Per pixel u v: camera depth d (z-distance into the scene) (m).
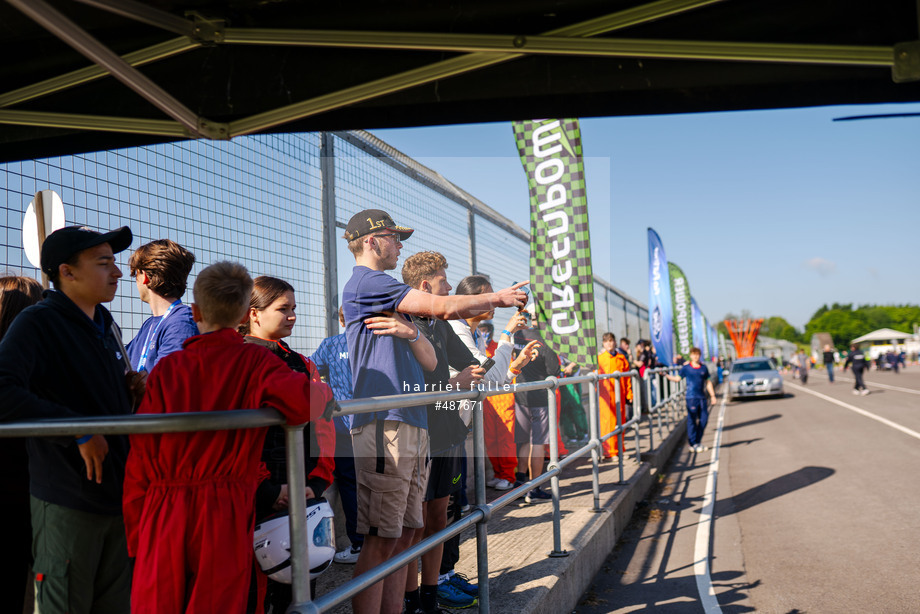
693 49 2.01
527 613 3.15
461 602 3.29
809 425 13.33
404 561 2.15
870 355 71.38
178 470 1.76
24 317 2.13
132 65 2.15
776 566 4.80
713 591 4.32
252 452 1.83
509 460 5.79
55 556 2.14
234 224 3.88
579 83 2.16
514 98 2.21
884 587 4.22
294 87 2.24
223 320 1.94
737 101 2.11
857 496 6.84
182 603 1.72
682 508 6.89
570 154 5.26
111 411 2.26
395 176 2.79
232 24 2.12
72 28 1.76
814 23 1.98
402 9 2.08
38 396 2.12
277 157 3.68
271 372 1.78
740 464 9.38
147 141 2.43
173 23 2.04
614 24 2.04
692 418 11.03
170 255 3.01
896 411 14.97
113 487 2.22
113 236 2.37
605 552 5.11
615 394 8.34
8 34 2.09
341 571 3.87
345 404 1.93
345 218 2.63
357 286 2.47
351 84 2.22
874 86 2.04
